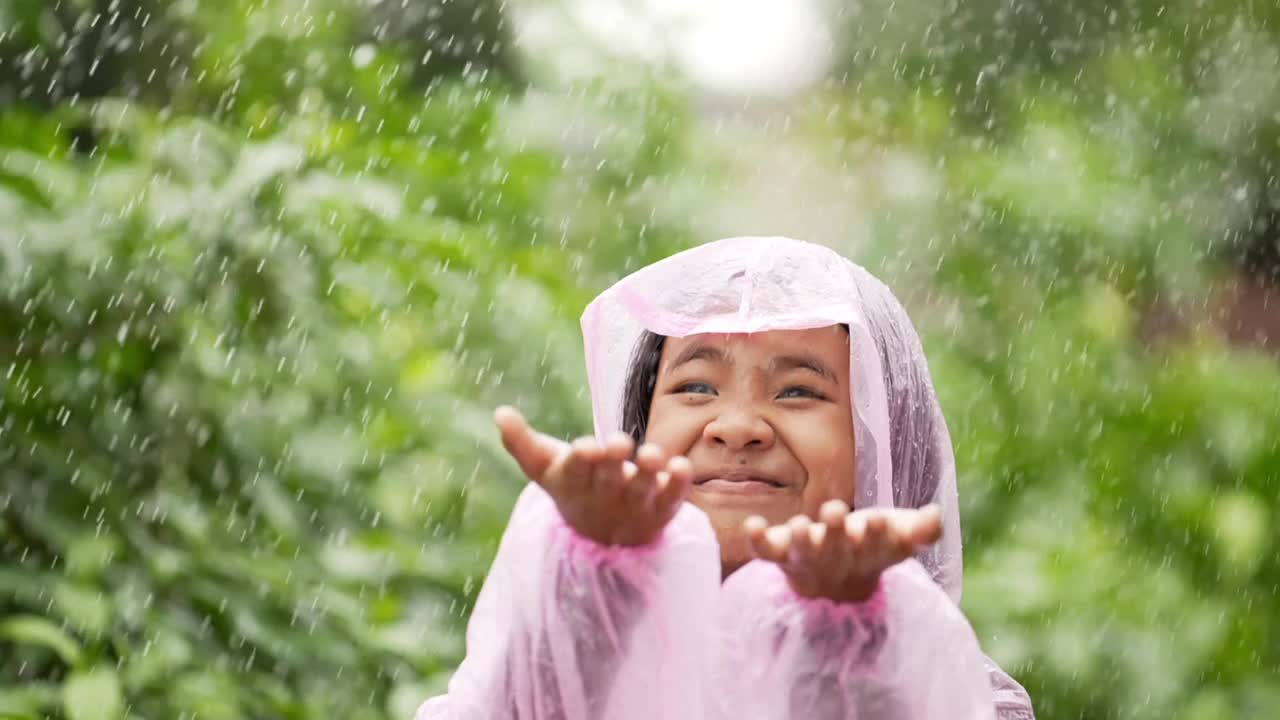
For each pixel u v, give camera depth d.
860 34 8.58
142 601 4.10
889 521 1.99
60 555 4.18
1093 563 5.64
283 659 4.18
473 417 4.86
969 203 7.29
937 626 2.05
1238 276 8.50
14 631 3.79
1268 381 6.46
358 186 4.64
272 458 4.50
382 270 4.73
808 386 2.47
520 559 2.07
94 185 4.37
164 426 4.35
